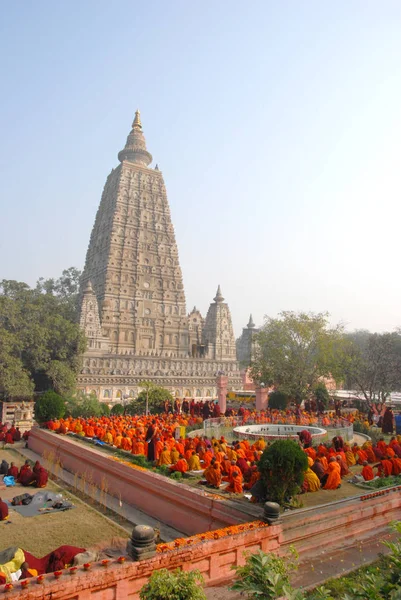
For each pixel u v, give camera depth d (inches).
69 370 2554.1
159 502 738.8
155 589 303.4
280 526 506.9
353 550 540.1
